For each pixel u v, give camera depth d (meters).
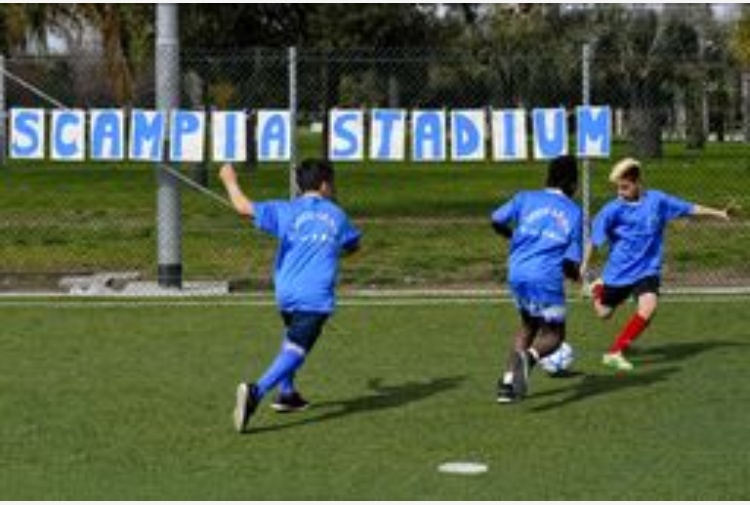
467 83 38.94
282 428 10.09
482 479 8.61
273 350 13.42
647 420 10.34
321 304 10.09
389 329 14.68
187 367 12.53
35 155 18.27
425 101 39.44
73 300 16.95
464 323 15.09
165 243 18.00
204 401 11.04
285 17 36.19
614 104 38.22
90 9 32.34
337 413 10.62
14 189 40.59
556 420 10.36
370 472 8.79
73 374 12.19
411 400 11.09
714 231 25.73
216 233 25.61
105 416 10.48
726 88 36.47
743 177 39.00
